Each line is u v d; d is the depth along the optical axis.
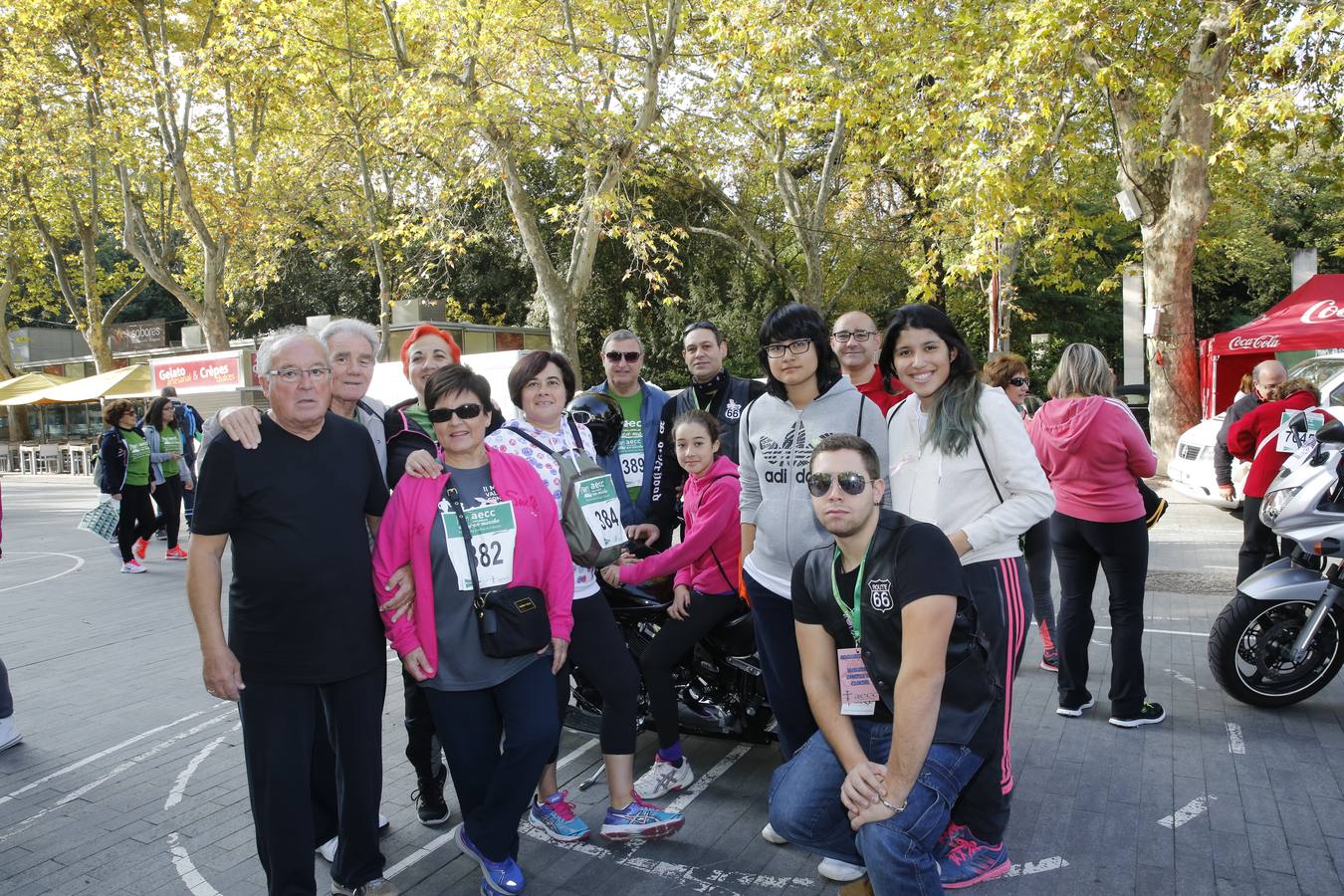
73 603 8.38
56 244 27.48
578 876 3.28
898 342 3.15
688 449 3.79
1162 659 5.56
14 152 20.73
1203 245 17.91
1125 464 4.25
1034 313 25.42
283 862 2.79
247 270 21.59
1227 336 14.09
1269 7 11.20
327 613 2.81
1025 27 10.65
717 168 18.27
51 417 29.45
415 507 3.04
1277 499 4.70
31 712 5.26
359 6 15.65
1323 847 3.27
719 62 13.84
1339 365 11.92
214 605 2.74
